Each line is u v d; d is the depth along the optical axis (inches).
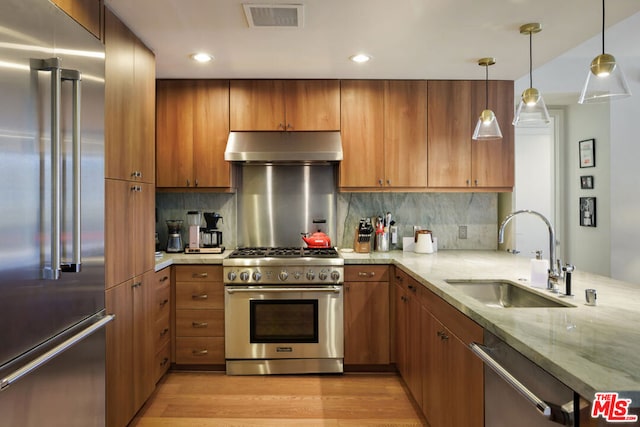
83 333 63.6
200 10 84.2
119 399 85.4
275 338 125.4
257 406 106.9
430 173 135.9
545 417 46.7
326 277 124.7
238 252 136.1
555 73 144.2
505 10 84.9
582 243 155.9
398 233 150.0
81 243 67.4
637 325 57.3
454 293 76.6
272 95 133.7
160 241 147.9
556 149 161.9
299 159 130.3
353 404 108.1
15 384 51.6
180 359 126.1
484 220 150.9
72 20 64.9
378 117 135.3
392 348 126.6
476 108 135.9
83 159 68.2
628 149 144.8
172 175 134.1
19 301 52.0
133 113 93.2
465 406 70.2
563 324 57.8
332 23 91.0
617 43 132.0
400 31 95.5
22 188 52.6
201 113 133.6
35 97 55.3
